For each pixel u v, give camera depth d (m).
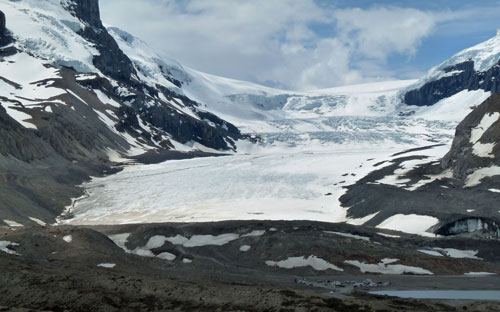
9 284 55.66
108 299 53.56
